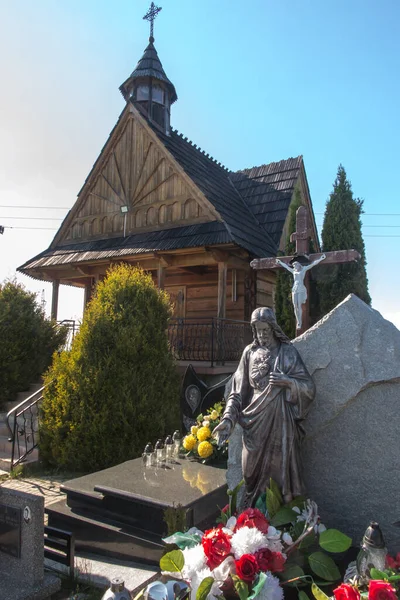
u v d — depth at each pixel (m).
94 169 15.54
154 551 4.32
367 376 3.73
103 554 4.60
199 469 5.68
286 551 3.08
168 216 13.78
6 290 10.94
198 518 4.52
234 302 14.03
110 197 15.22
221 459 6.04
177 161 13.75
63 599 3.83
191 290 15.09
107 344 7.74
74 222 15.99
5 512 3.89
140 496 4.56
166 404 7.84
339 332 3.88
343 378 3.81
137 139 14.80
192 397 7.99
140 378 7.64
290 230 11.32
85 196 15.81
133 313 8.03
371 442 3.72
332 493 3.83
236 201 16.09
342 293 10.05
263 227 15.30
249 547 2.91
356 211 10.46
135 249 12.90
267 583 2.78
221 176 17.69
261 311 3.57
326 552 3.51
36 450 7.98
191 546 3.27
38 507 3.76
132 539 4.44
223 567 2.89
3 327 10.41
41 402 8.05
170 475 5.40
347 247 10.23
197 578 2.87
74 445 7.29
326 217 10.62
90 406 7.36
